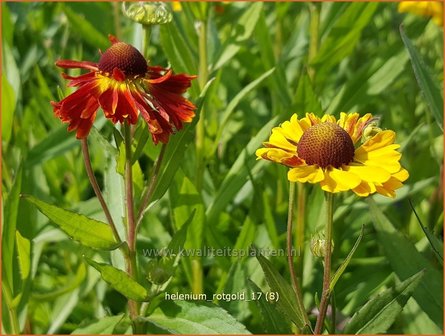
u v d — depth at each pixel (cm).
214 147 50
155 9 38
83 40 71
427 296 40
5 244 41
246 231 47
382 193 30
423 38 63
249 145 48
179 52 48
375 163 31
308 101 47
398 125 63
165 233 51
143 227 51
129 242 37
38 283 55
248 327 45
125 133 35
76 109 33
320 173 31
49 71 71
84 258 35
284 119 48
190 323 36
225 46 52
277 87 54
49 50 65
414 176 56
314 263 49
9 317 43
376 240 55
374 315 35
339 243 51
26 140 60
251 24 51
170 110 34
